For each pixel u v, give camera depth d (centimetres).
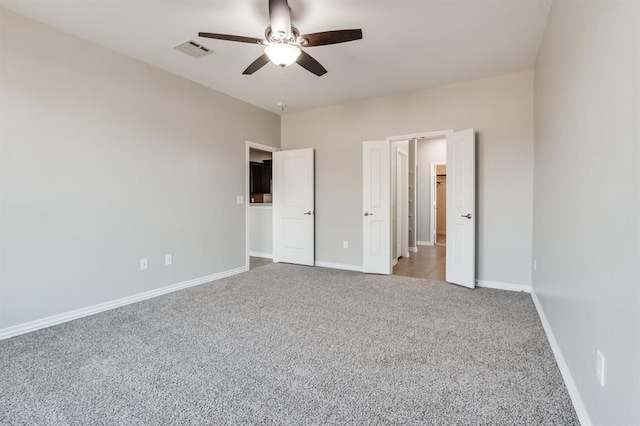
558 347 211
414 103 436
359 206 485
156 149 359
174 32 286
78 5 246
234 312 305
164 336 251
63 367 204
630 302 103
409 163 686
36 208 267
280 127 553
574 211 177
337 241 504
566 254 195
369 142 462
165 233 369
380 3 243
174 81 377
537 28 278
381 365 206
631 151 104
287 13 219
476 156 397
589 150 149
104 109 312
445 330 260
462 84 404
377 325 271
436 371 198
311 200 516
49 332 260
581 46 164
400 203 588
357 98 466
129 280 334
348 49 316
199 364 208
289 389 180
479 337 246
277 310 310
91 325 274
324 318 288
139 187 342
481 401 168
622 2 111
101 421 154
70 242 288
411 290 378
